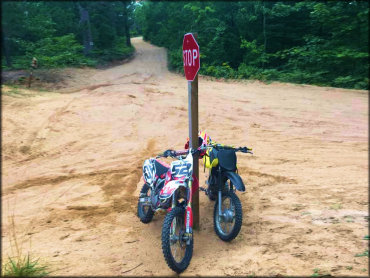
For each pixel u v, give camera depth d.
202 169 7.20
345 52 17.67
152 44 52.53
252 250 4.00
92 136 9.37
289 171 6.76
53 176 6.77
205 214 5.21
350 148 8.02
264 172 6.75
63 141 8.90
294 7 23.95
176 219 3.85
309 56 20.39
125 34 35.97
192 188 4.43
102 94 14.98
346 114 11.16
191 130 4.42
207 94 15.34
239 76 20.61
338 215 4.79
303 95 14.59
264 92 15.65
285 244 4.09
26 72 17.19
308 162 7.23
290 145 8.43
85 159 7.75
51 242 4.39
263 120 10.85
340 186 5.89
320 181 6.17
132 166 7.29
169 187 3.79
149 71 26.66
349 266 3.52
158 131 9.90
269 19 26.84
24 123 9.91
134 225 4.88
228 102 13.55
